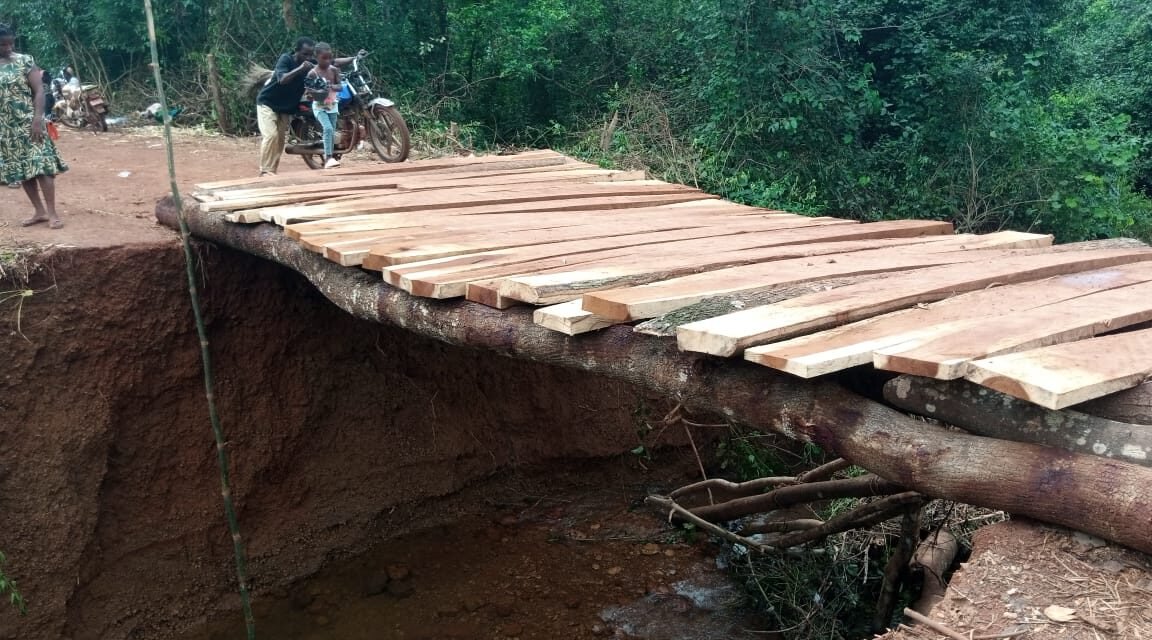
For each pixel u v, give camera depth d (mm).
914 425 2430
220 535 5910
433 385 6977
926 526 5207
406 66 13602
